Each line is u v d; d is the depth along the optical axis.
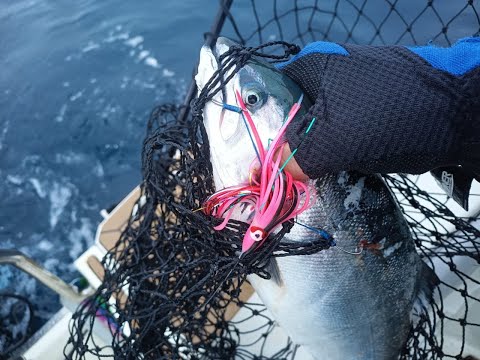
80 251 0.96
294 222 0.29
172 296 0.33
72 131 1.20
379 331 0.38
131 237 0.40
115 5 1.57
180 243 0.34
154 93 1.24
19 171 1.13
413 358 0.38
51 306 0.78
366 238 0.33
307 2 1.03
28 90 1.35
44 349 0.49
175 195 0.39
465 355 0.41
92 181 1.08
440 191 0.49
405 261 0.35
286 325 0.40
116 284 0.37
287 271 0.36
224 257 0.29
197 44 1.33
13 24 1.64
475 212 0.46
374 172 0.25
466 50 0.23
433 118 0.23
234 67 0.32
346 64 0.25
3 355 0.50
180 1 1.48
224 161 0.32
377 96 0.23
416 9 0.86
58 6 1.67
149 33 1.40
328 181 0.31
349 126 0.24
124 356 0.35
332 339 0.38
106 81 1.30
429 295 0.38
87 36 1.48
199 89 0.33
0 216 1.04
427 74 0.23
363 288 0.35
